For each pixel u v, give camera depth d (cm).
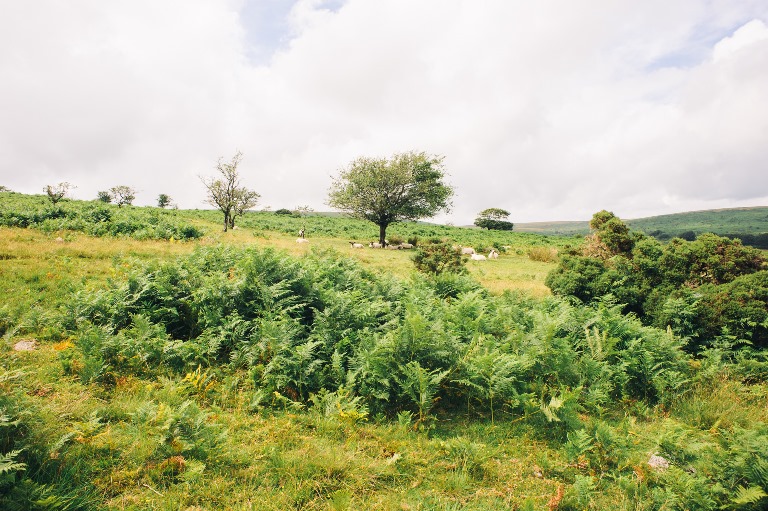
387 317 740
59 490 303
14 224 1780
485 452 429
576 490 368
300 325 648
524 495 373
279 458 383
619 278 1030
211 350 574
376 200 3238
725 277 919
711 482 377
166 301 702
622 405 580
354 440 437
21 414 345
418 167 3397
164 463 351
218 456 373
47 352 558
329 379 545
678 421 529
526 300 1046
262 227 3956
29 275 895
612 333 733
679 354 657
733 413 530
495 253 2861
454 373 568
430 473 395
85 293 705
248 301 726
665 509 343
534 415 512
